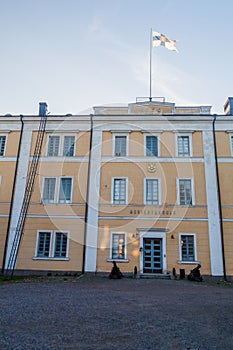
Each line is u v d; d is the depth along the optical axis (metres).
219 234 16.34
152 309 6.92
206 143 17.88
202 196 16.98
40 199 17.52
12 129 19.06
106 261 16.20
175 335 4.83
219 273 15.74
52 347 4.10
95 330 4.99
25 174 18.06
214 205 16.78
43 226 17.09
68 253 16.53
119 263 16.08
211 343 4.45
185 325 5.46
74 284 12.02
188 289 11.25
